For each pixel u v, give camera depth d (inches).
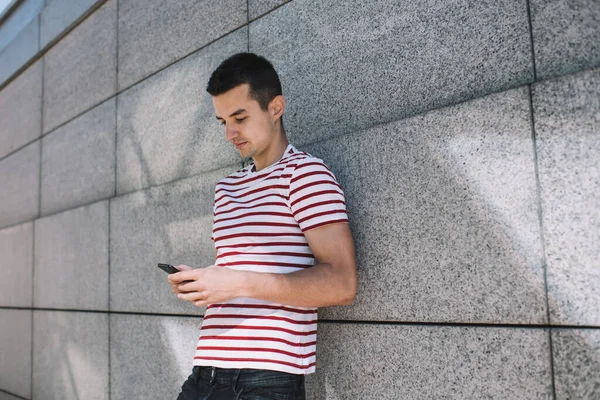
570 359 59.8
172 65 134.6
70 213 167.8
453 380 70.4
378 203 81.8
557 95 63.0
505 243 66.7
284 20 106.0
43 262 182.5
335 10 96.0
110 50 160.7
